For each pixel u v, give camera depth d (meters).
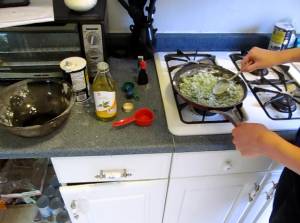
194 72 1.05
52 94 0.97
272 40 1.23
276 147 0.70
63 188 0.96
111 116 0.90
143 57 1.17
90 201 1.03
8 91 0.93
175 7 1.20
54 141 0.84
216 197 1.12
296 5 1.23
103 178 0.95
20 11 0.93
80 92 0.95
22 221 1.48
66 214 1.39
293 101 1.01
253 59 0.99
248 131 0.76
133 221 1.19
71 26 0.92
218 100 0.92
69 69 0.89
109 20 1.20
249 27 1.29
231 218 1.27
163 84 1.06
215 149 0.88
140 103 0.99
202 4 1.20
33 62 1.00
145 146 0.84
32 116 0.94
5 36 0.93
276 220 0.88
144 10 1.14
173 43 1.27
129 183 0.99
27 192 1.32
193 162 0.95
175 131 0.88
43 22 0.91
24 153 0.81
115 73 1.11
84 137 0.86
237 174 1.04
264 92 1.05
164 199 1.09
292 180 0.83
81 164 0.90
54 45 0.98
